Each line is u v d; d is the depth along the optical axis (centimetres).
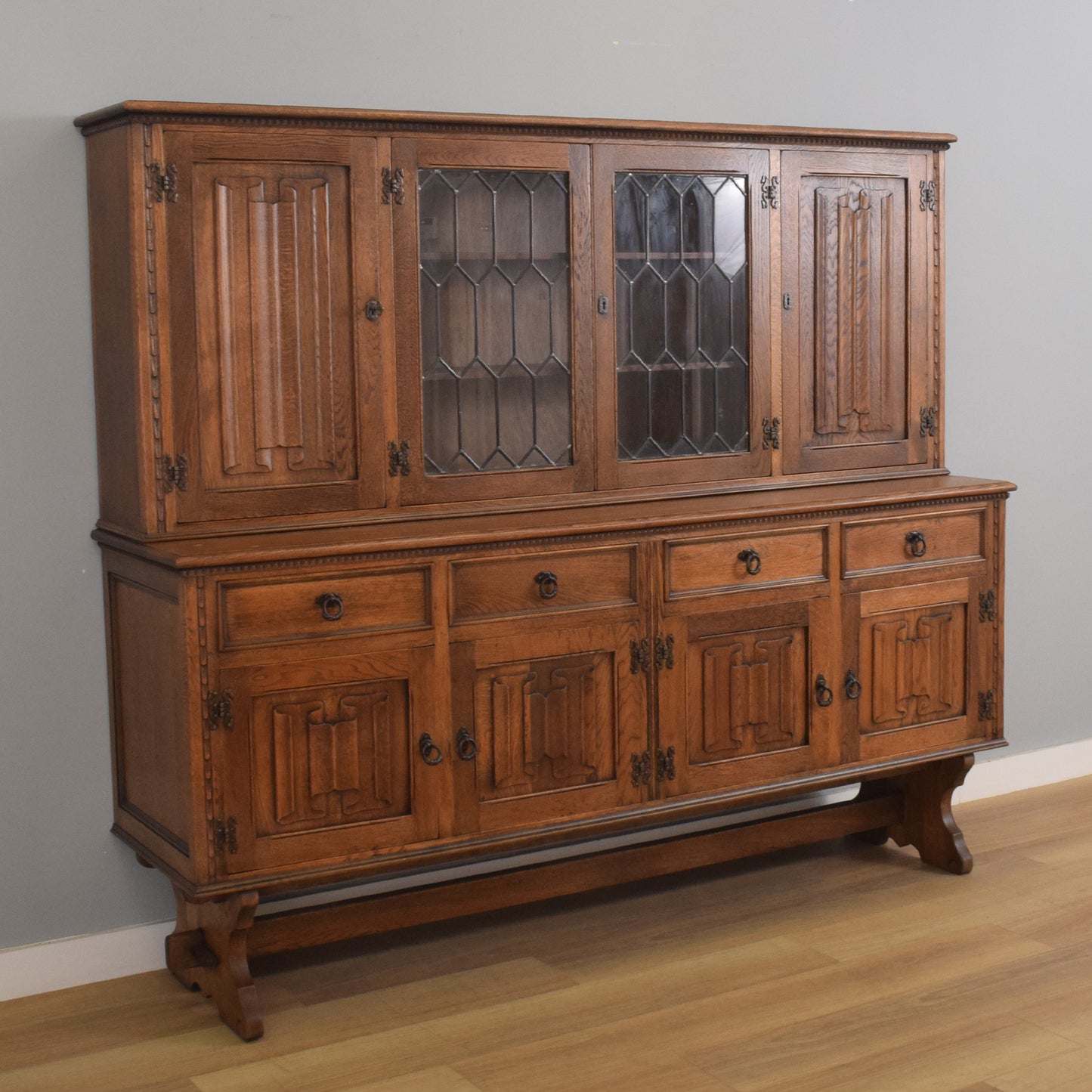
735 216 350
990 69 427
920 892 367
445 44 349
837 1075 276
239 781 286
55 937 322
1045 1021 296
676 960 329
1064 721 461
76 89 308
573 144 327
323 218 303
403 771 303
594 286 333
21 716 315
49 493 314
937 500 363
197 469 295
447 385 320
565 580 316
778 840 370
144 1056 288
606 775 326
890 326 375
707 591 333
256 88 327
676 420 348
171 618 283
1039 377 444
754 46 392
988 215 429
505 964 329
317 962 332
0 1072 281
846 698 354
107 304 304
